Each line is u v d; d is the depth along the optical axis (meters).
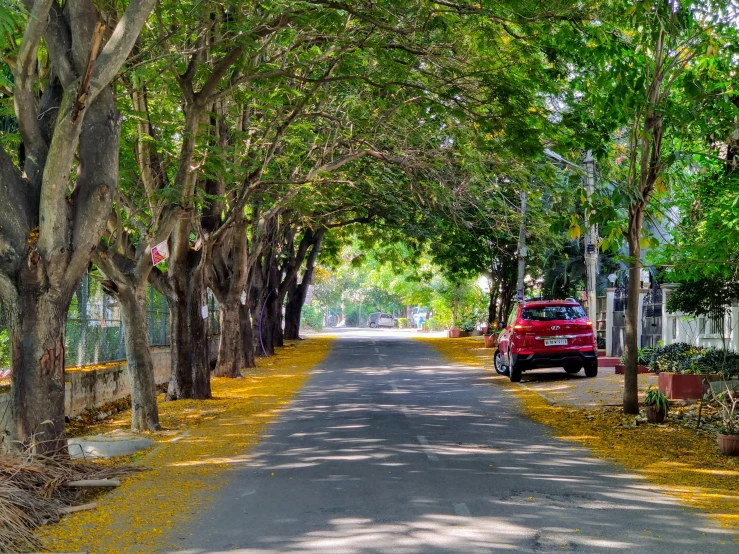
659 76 13.83
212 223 19.36
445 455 10.67
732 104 13.98
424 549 6.32
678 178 17.20
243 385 22.00
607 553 6.25
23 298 9.34
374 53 14.43
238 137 17.03
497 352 24.41
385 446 11.43
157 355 22.55
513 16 13.12
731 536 6.75
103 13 12.00
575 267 36.88
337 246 48.34
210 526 7.12
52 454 9.27
